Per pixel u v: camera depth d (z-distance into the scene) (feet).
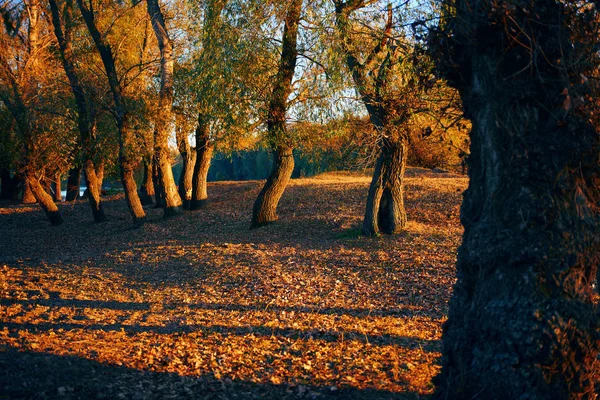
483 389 13.41
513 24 13.37
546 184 13.25
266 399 19.97
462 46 14.89
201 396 20.16
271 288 40.19
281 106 56.18
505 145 13.66
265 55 51.67
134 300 39.50
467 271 14.60
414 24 15.69
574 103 12.03
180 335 28.86
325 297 37.45
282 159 65.51
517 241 13.20
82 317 33.19
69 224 91.86
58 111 80.02
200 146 82.74
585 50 13.64
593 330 13.41
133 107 71.41
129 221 86.07
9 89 79.77
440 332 28.73
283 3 49.96
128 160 76.59
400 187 54.13
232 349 26.21
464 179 90.84
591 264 13.48
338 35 46.44
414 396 19.42
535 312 12.90
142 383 20.85
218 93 53.57
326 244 53.57
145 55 85.46
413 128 45.01
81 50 80.07
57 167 93.50
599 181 14.03
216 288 41.96
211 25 53.52
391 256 46.75
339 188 85.71
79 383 19.71
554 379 12.97
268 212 66.13
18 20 29.73
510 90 13.64
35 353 22.44
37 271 53.26
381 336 28.14
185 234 68.85
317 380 21.89
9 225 96.27
